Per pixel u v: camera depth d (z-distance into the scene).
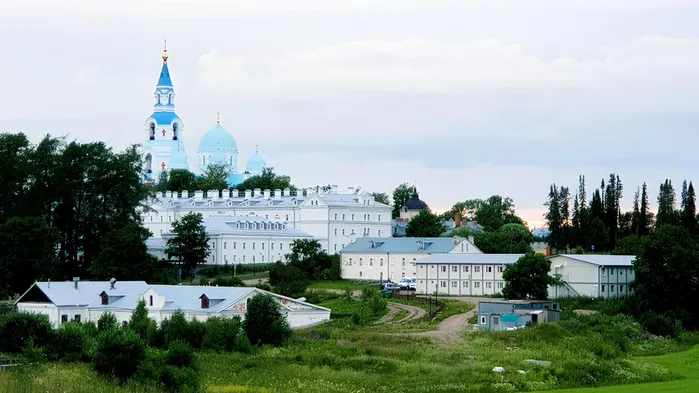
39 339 150.75
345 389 138.38
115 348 135.50
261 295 176.25
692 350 182.00
